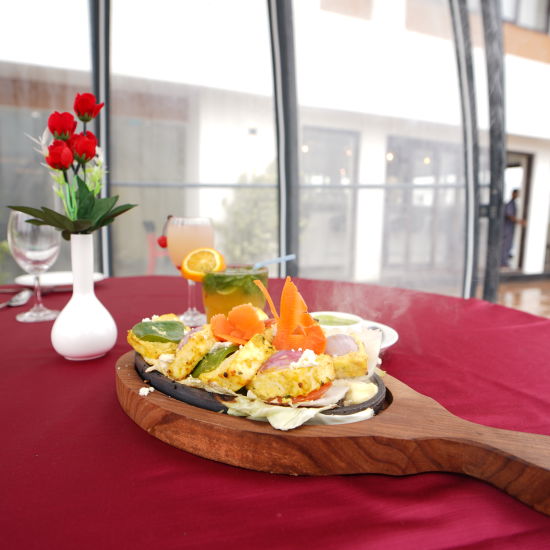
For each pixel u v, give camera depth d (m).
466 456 0.50
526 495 0.46
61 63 3.93
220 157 4.60
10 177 4.09
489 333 1.07
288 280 0.62
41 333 1.09
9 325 1.16
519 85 6.12
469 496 0.48
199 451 0.54
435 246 5.26
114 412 0.67
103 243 4.36
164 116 4.36
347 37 4.63
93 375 0.83
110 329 0.92
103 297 1.47
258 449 0.51
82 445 0.58
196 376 0.60
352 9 4.54
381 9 4.56
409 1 4.51
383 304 1.33
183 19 4.20
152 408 0.58
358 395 0.57
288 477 0.51
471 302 1.36
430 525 0.43
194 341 0.60
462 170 4.88
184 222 1.34
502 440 0.50
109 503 0.46
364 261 5.42
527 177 7.39
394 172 5.12
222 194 4.70
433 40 4.57
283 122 4.54
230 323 0.62
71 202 0.89
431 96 4.75
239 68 4.42
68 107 4.04
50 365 0.88
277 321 0.65
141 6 4.06
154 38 4.16
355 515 0.44
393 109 4.88
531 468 0.45
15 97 3.94
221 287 1.05
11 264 4.27
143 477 0.50
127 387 0.64
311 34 4.53
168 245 1.38
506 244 7.27
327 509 0.45
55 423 0.64
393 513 0.45
